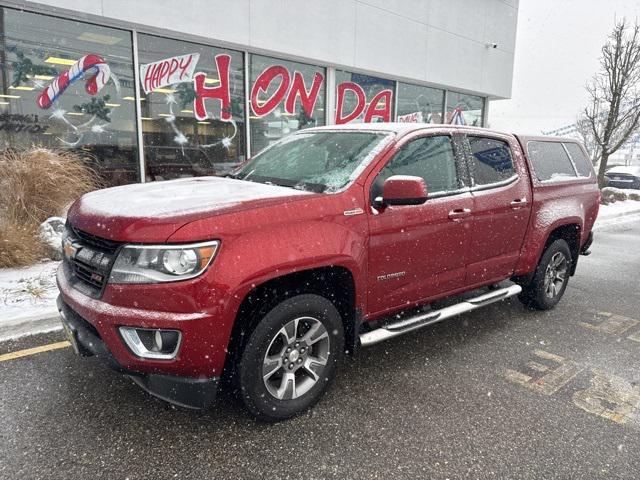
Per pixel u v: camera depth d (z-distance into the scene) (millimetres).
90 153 7852
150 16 7730
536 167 4637
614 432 2879
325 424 2859
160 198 2881
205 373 2518
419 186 2953
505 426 2900
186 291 2381
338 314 3033
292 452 2590
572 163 5207
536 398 3250
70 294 2705
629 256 8305
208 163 9281
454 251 3750
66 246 2941
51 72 7344
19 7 6887
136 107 8180
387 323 3609
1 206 5910
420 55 12523
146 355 2432
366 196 3135
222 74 9219
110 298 2451
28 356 3594
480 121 15789
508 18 15094
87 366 3461
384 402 3127
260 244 2584
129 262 2422
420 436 2768
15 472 2369
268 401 2775
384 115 12547
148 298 2385
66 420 2809
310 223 2816
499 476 2451
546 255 4801
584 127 25812
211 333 2438
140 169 8352
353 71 11414
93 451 2545
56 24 7277
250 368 2664
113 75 7906
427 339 4227
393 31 11703
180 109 8750
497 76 15227
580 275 6859
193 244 2412
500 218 4102
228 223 2525
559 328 4609
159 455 2531
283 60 10109
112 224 2531
